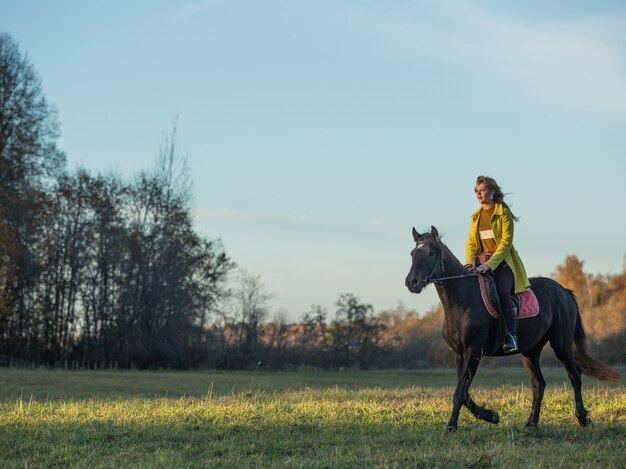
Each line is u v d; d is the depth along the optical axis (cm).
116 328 5731
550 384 2738
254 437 959
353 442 938
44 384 3219
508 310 1026
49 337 5847
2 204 4609
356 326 6612
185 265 5844
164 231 5750
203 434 982
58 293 5728
